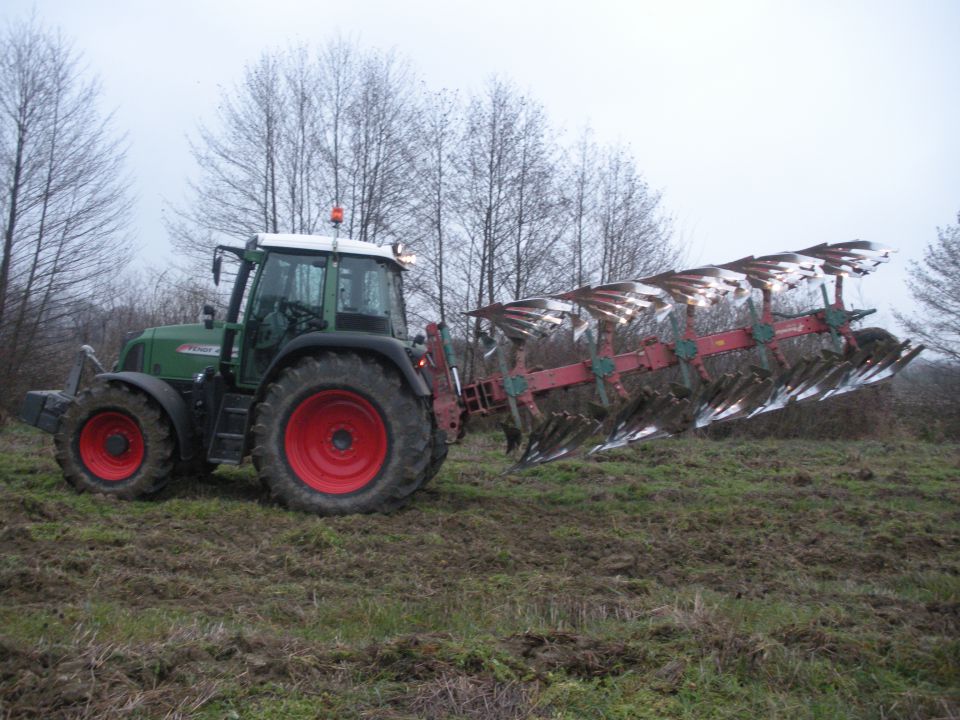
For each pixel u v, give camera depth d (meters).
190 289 16.39
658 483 8.87
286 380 6.82
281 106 16.39
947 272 16.38
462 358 14.59
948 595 4.63
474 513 6.86
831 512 7.16
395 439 6.77
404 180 15.88
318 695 3.25
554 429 7.12
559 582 4.80
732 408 7.20
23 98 14.67
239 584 4.76
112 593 4.46
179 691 3.22
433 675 3.42
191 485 7.96
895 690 3.34
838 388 7.22
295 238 7.41
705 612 4.08
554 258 15.37
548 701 3.18
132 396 7.25
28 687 3.13
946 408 15.91
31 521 6.05
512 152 15.32
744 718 3.12
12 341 14.27
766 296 7.17
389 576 5.03
